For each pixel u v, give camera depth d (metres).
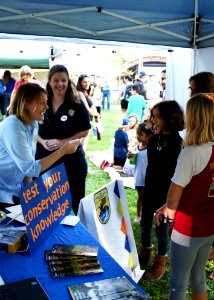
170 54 5.34
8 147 1.95
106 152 6.55
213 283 2.55
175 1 3.95
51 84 2.70
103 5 3.75
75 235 1.68
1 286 1.23
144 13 4.03
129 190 4.61
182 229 1.68
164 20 4.19
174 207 1.64
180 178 1.59
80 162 2.87
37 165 1.98
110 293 1.23
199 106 1.57
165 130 2.24
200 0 3.99
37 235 1.56
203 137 1.56
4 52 9.45
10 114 2.04
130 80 10.30
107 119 12.06
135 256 2.36
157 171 2.30
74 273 1.35
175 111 2.20
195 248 1.69
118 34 4.07
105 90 15.12
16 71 10.74
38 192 1.60
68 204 1.91
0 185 2.11
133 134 5.37
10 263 1.42
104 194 2.13
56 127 2.78
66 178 1.90
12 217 1.86
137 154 3.39
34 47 9.30
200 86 2.78
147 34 4.23
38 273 1.35
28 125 2.06
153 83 12.92
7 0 3.35
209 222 1.67
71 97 2.75
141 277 2.47
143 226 2.59
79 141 2.13
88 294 1.22
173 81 5.39
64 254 1.47
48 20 3.62
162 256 2.53
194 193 1.61
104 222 2.11
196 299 1.83
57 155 2.06
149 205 2.44
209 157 1.56
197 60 4.75
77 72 14.11
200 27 4.46
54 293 1.23
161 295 2.41
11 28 3.49
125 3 3.80
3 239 1.52
